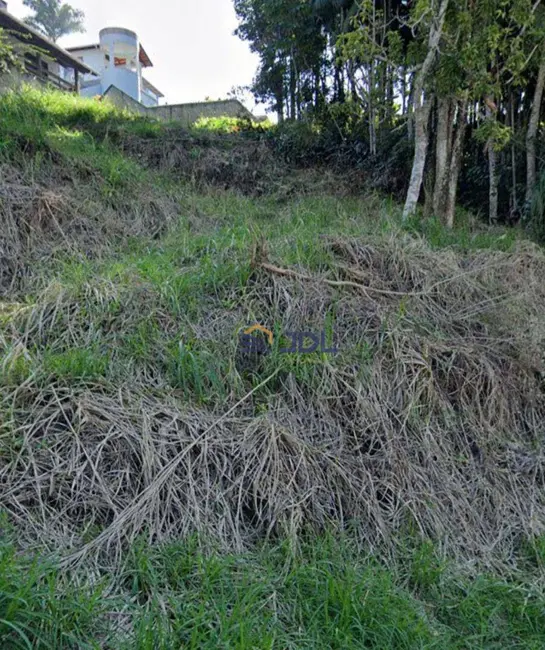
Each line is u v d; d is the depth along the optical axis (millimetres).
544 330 2961
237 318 2580
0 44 7250
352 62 6801
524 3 4113
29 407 1879
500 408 2576
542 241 4684
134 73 18859
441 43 4453
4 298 2840
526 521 2150
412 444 2250
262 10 8398
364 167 6672
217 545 1660
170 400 2086
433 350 2627
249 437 1983
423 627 1515
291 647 1361
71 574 1428
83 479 1711
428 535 1954
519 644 1563
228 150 7012
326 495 1920
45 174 4234
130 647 1242
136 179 5047
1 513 1530
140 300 2613
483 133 4547
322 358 2383
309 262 3006
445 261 3350
